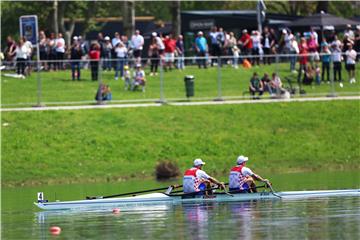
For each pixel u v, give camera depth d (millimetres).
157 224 126125
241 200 146750
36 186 182125
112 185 178250
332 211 133625
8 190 176750
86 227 126250
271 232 117750
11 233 123750
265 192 148375
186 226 123750
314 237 114062
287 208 137375
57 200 155875
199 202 145875
